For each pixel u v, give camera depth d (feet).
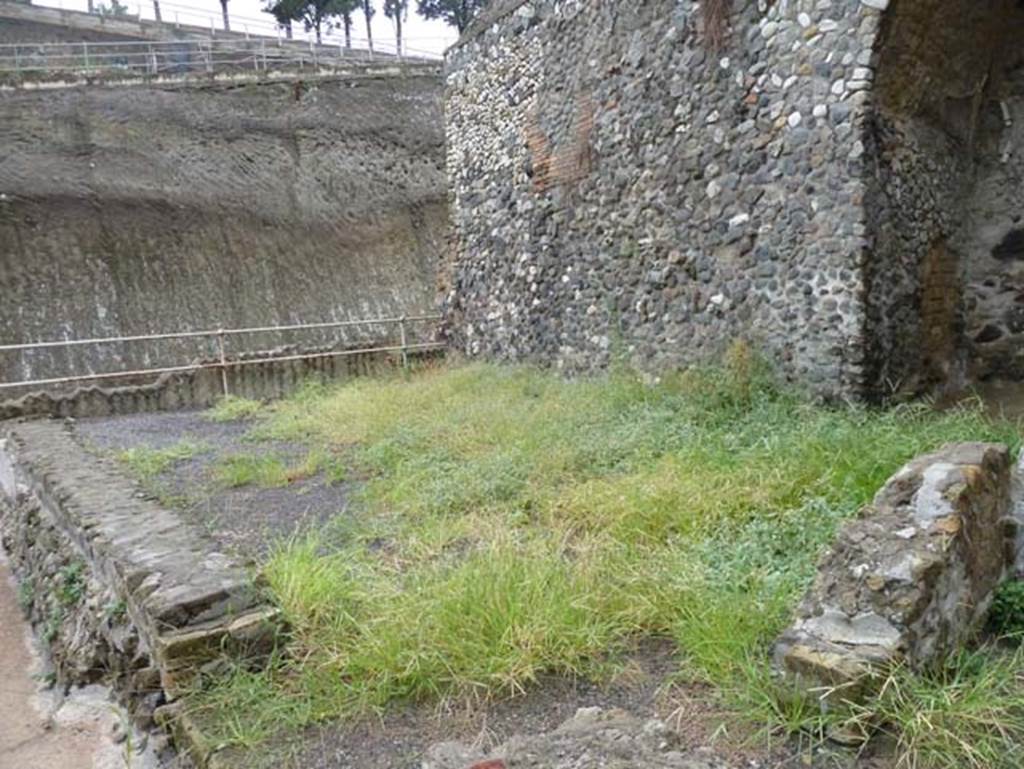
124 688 9.04
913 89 14.37
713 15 16.25
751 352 15.90
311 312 46.21
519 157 24.43
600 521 10.13
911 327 15.08
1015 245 16.16
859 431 11.89
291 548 9.90
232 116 48.70
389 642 7.05
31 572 14.61
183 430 21.02
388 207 51.70
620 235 19.98
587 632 7.20
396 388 23.16
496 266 26.25
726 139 16.33
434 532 10.41
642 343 19.52
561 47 21.91
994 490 7.44
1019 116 15.87
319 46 68.54
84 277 40.27
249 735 6.29
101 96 44.78
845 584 6.35
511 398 19.79
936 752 5.21
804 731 5.69
